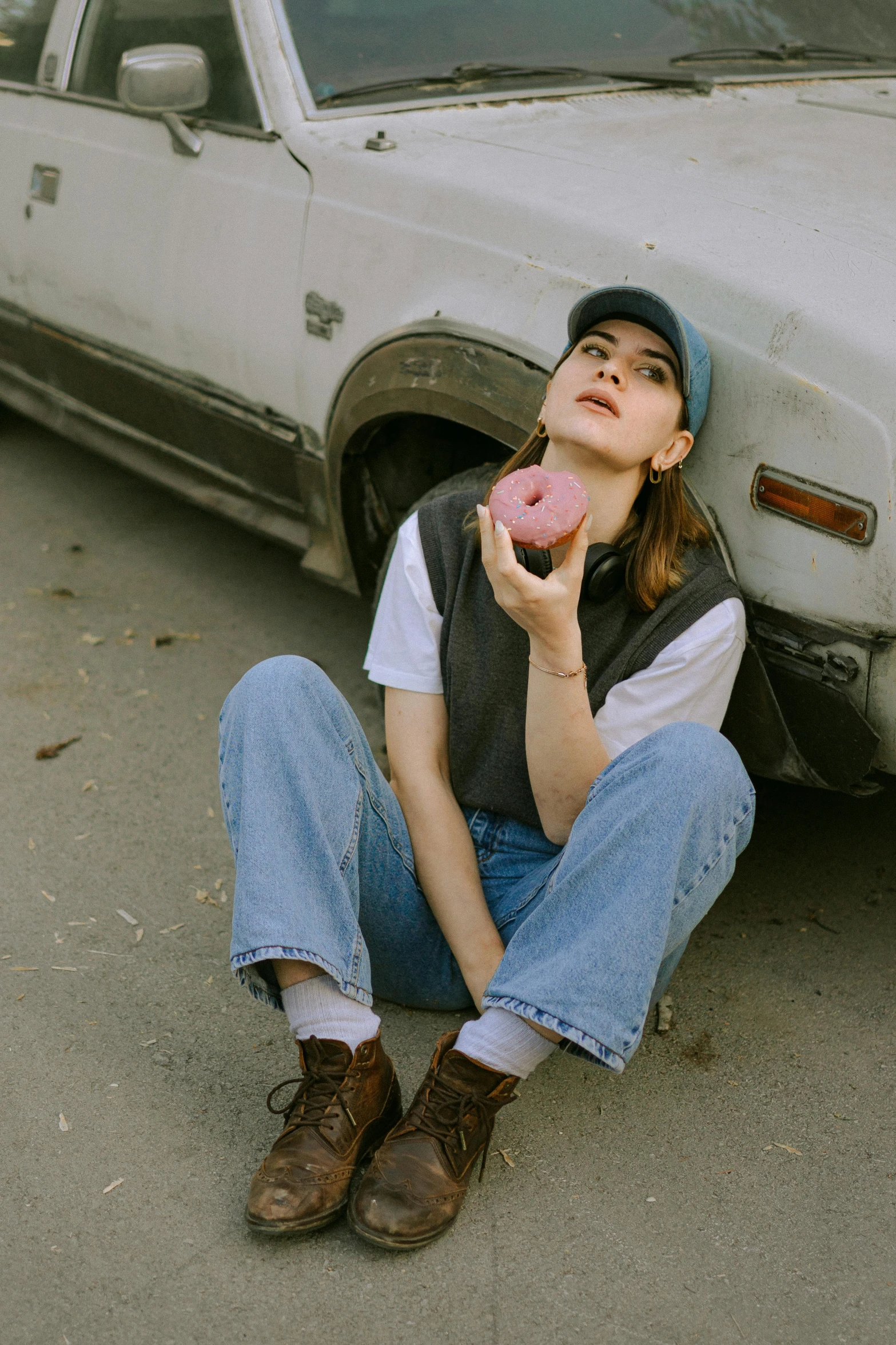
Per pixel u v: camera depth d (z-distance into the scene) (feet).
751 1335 5.04
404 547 6.22
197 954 7.38
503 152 7.86
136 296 10.21
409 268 7.65
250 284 8.96
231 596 12.00
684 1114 6.23
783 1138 6.08
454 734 6.15
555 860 6.06
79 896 7.88
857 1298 5.22
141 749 9.56
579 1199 5.72
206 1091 6.34
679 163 7.48
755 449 5.96
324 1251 5.41
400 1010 6.97
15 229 11.60
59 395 12.41
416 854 6.13
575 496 5.31
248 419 9.50
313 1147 5.37
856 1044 6.68
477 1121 5.39
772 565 6.02
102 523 13.55
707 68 9.59
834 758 6.19
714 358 6.06
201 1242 5.46
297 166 8.56
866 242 6.31
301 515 9.66
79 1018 6.83
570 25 9.57
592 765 5.71
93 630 11.34
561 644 5.40
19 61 11.76
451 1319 5.11
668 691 5.84
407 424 8.38
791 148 7.77
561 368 5.98
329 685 5.72
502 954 5.92
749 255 6.26
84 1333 5.04
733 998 7.04
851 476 5.63
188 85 9.04
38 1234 5.50
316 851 5.43
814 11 10.48
